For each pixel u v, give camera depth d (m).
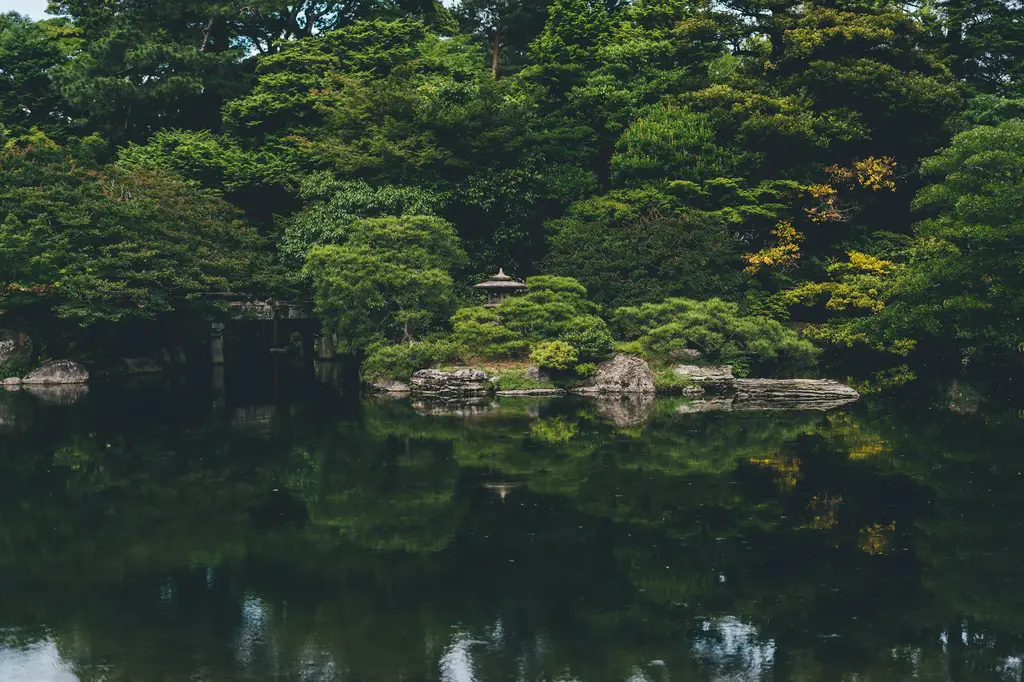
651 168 49.56
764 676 12.02
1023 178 33.91
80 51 65.81
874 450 26.98
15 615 14.29
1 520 19.91
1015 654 12.69
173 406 37.78
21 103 61.84
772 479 23.22
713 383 42.16
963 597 14.86
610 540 18.11
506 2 74.19
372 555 17.28
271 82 57.38
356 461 25.92
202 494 22.16
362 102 52.47
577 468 24.72
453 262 46.03
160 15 63.03
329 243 47.19
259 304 56.16
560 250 47.41
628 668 12.32
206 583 15.73
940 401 38.47
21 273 44.31
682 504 20.86
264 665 12.40
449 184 51.31
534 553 17.38
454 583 15.68
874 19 49.75
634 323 43.88
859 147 51.25
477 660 12.57
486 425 32.25
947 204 40.16
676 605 14.62
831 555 17.06
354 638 13.34
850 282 45.00
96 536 18.64
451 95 52.91
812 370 44.94
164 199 48.56
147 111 60.56
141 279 45.47
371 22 63.06
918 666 12.34
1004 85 53.38
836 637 13.37
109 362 50.78
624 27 61.03
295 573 16.27
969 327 37.31
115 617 14.18
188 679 11.96
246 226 55.31
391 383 42.94
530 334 43.66
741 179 48.41
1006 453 26.38
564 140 56.25
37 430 31.52
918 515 19.75
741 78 51.94
